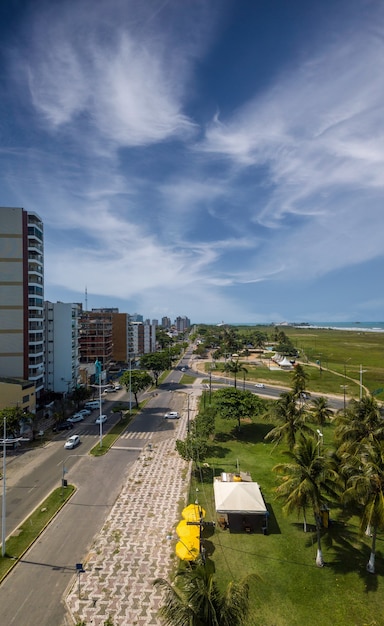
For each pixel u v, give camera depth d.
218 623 17.95
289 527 36.59
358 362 156.75
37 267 82.38
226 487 37.91
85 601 26.64
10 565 30.39
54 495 42.31
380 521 27.48
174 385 115.12
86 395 82.44
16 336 77.38
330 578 29.25
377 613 25.77
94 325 133.00
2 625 24.53
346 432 42.28
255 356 186.50
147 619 25.05
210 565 30.83
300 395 70.88
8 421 56.62
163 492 43.44
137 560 31.20
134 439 62.84
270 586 28.36
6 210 77.56
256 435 65.12
